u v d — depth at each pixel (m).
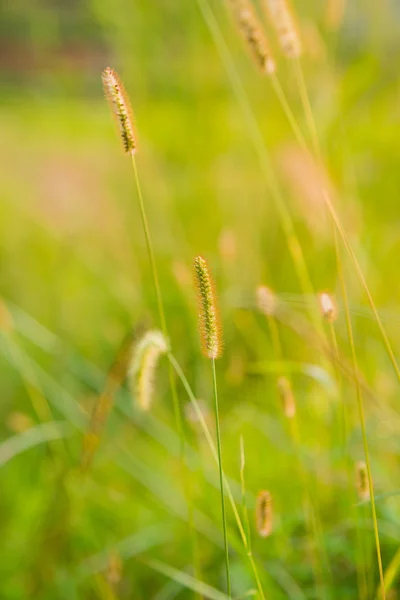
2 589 1.20
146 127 2.09
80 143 2.48
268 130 1.80
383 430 1.20
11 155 2.49
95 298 1.95
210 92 2.04
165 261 1.83
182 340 1.55
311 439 1.29
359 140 1.83
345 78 1.70
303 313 1.48
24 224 2.25
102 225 2.01
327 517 1.18
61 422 1.27
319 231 1.39
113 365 1.12
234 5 1.04
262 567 1.08
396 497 1.16
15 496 1.34
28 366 1.32
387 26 1.71
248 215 1.80
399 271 1.69
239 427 1.39
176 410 1.01
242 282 1.64
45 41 2.29
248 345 1.55
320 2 1.69
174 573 1.07
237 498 1.20
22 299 1.98
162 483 1.27
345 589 1.10
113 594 1.12
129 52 2.10
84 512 1.24
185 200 2.02
